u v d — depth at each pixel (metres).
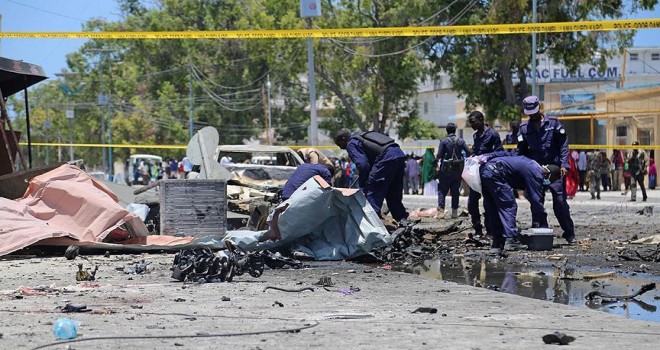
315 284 13.39
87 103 124.25
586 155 59.19
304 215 17.06
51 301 11.38
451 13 60.88
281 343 8.20
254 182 26.30
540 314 10.30
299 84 106.12
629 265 15.77
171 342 8.21
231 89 106.94
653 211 34.38
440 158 28.95
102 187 19.45
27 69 22.84
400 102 98.94
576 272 14.95
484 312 10.45
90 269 15.36
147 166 91.31
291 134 113.94
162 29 106.50
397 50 78.88
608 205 40.12
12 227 17.61
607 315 10.20
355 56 78.44
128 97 116.75
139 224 19.08
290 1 84.44
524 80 60.41
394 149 19.98
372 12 79.62
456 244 20.22
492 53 57.81
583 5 55.19
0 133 22.89
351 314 10.19
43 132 150.50
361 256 17.41
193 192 20.92
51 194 18.56
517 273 15.03
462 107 94.19
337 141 20.94
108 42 120.25
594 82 86.56
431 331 8.95
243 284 13.50
